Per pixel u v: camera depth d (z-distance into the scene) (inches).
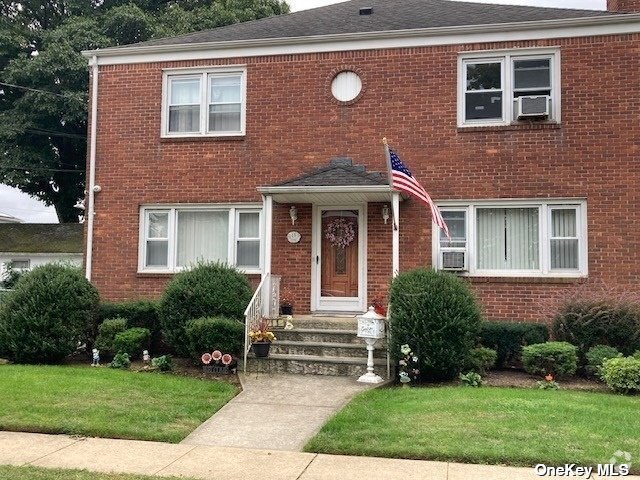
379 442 251.8
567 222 468.4
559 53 472.4
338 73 508.7
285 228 506.3
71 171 1080.8
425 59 494.0
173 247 526.0
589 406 302.0
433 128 488.1
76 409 298.2
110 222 532.1
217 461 237.5
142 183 531.2
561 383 378.3
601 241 455.5
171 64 536.4
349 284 497.7
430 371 381.1
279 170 511.5
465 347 379.2
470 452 236.2
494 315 465.7
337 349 419.2
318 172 477.1
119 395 326.6
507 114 478.3
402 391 347.6
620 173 456.4
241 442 263.7
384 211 485.7
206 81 531.5
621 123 459.2
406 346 369.4
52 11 1148.5
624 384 343.6
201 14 1063.6
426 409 297.7
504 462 230.5
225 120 530.0
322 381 379.2
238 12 1071.6
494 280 467.8
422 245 482.3
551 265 466.9
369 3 636.1
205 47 526.6
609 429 262.4
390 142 494.3
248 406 321.1
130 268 524.7
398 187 412.2
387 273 485.7
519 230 476.7
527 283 462.6
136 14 1023.0
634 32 461.4
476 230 480.7
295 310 498.9
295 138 511.2
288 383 372.8
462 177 481.4
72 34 991.6
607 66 464.8
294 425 287.7
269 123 516.4
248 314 412.8
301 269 501.0
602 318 404.2
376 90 500.1
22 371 386.3
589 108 465.1
